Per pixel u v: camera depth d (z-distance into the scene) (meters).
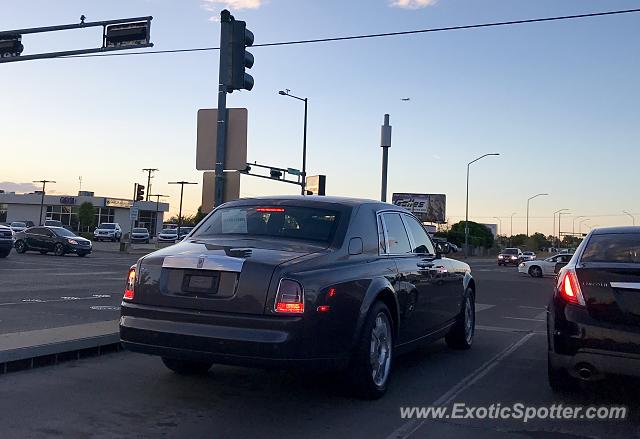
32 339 7.68
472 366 7.98
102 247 49.75
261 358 5.23
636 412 5.99
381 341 6.35
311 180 40.31
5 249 27.92
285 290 5.30
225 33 10.79
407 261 7.12
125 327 5.72
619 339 5.62
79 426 5.23
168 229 67.94
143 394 6.23
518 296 19.91
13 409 5.65
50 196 90.69
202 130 10.84
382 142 33.03
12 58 18.38
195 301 5.48
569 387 6.39
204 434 5.11
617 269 5.73
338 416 5.68
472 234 88.44
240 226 6.61
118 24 17.33
